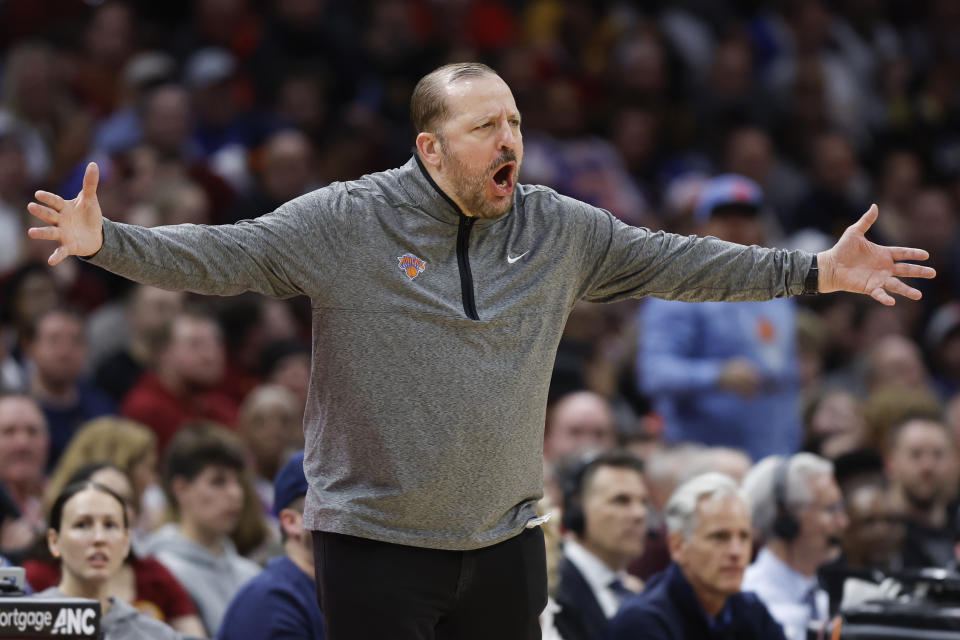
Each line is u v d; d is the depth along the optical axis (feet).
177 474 70.54
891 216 149.79
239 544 73.72
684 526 62.90
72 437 89.25
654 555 77.15
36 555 61.41
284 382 96.02
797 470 70.54
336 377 37.86
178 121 121.60
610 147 147.95
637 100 151.02
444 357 37.52
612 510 67.87
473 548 38.11
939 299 142.92
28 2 138.82
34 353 89.71
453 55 145.48
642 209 142.41
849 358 122.62
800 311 122.62
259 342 102.22
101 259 35.42
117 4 136.87
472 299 38.04
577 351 106.11
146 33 139.85
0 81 132.87
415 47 145.28
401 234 38.01
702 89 154.92
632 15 162.40
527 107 143.64
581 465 69.87
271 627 56.54
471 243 38.70
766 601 69.21
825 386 116.88
